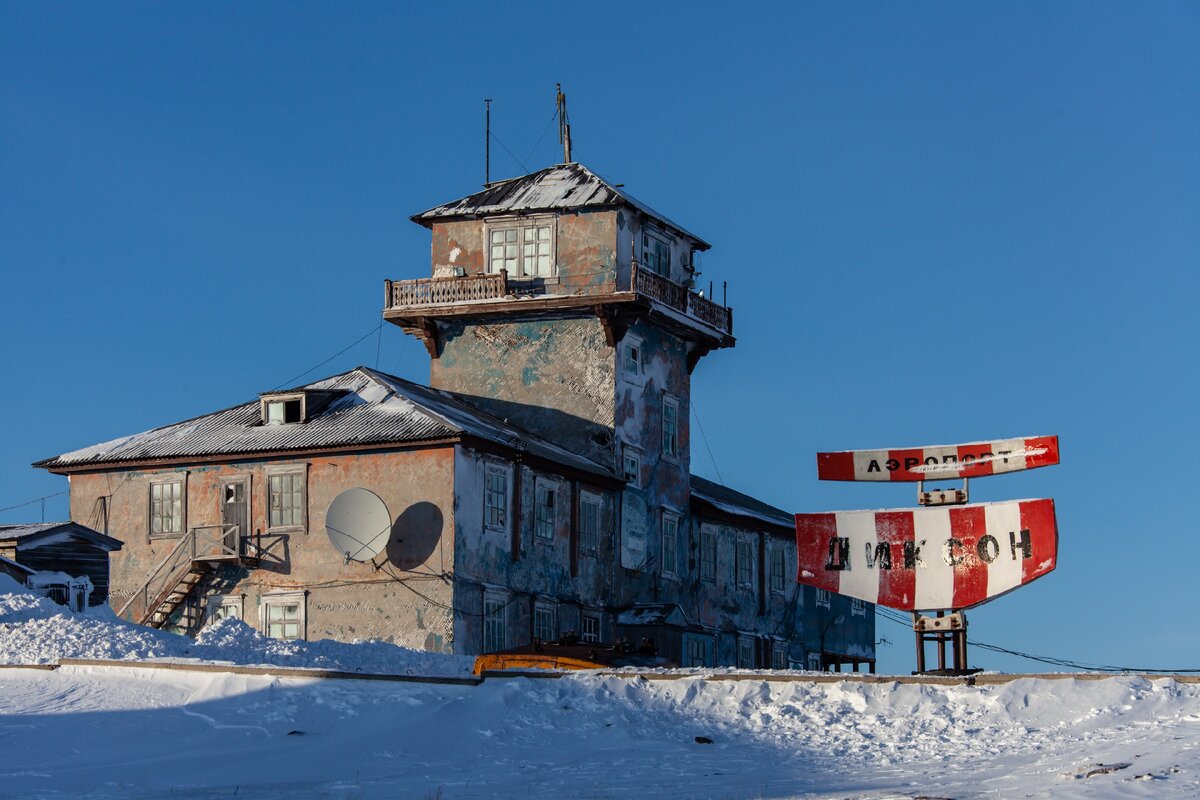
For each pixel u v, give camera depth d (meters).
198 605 53.06
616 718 29.58
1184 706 27.05
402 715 31.03
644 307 57.56
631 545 58.81
